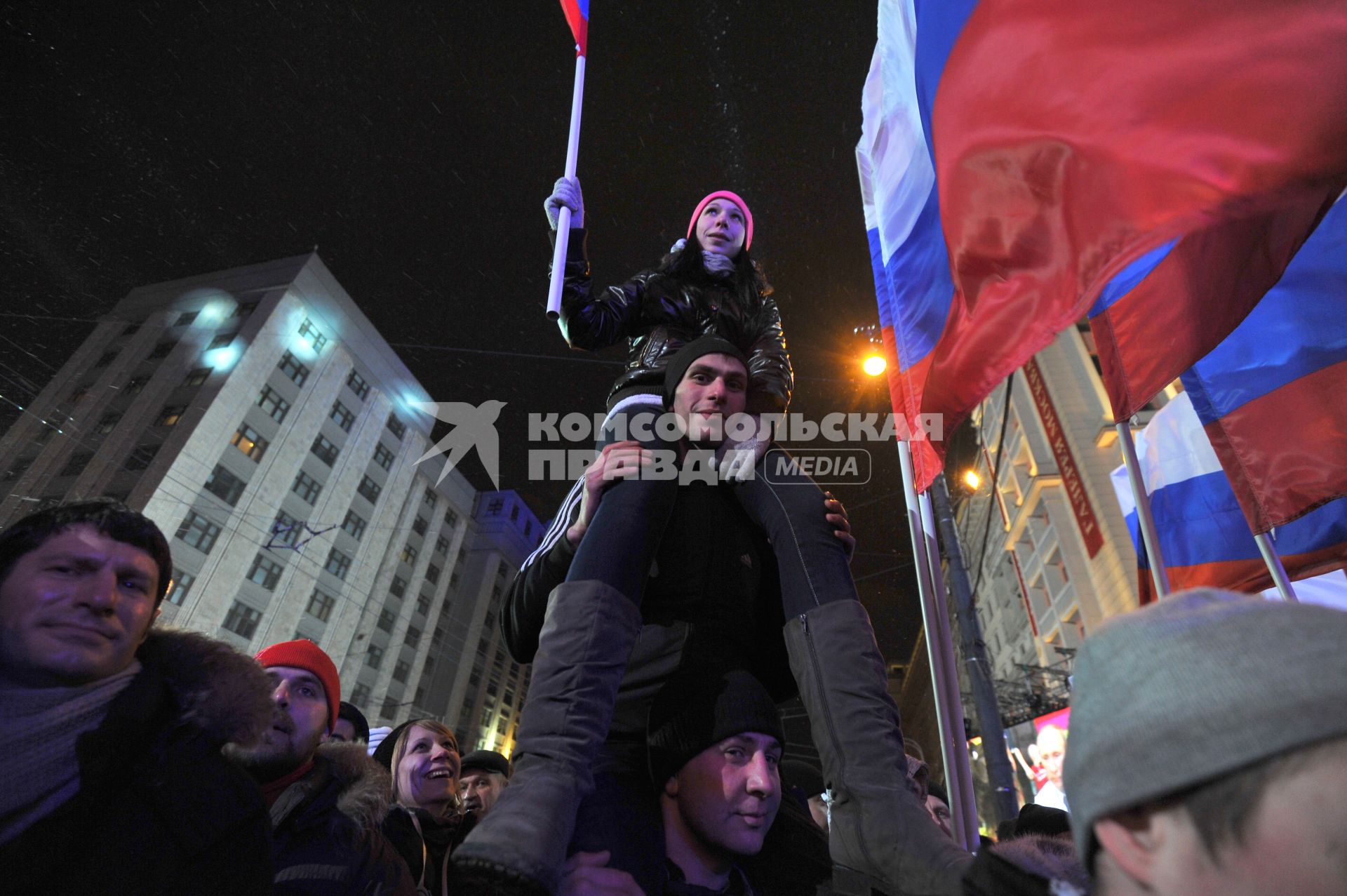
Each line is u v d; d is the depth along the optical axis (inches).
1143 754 21.9
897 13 105.7
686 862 48.9
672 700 51.2
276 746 75.5
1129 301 98.8
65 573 49.4
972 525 1239.5
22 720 45.9
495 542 1879.9
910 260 97.7
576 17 91.4
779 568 56.1
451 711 1673.2
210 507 1175.6
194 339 1353.3
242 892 47.7
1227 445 110.0
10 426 1274.6
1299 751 20.0
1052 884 27.9
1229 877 20.5
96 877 44.4
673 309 75.6
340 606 1387.8
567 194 76.4
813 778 102.9
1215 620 23.1
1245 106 59.3
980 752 839.7
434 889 89.3
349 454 1455.5
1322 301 107.2
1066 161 68.1
